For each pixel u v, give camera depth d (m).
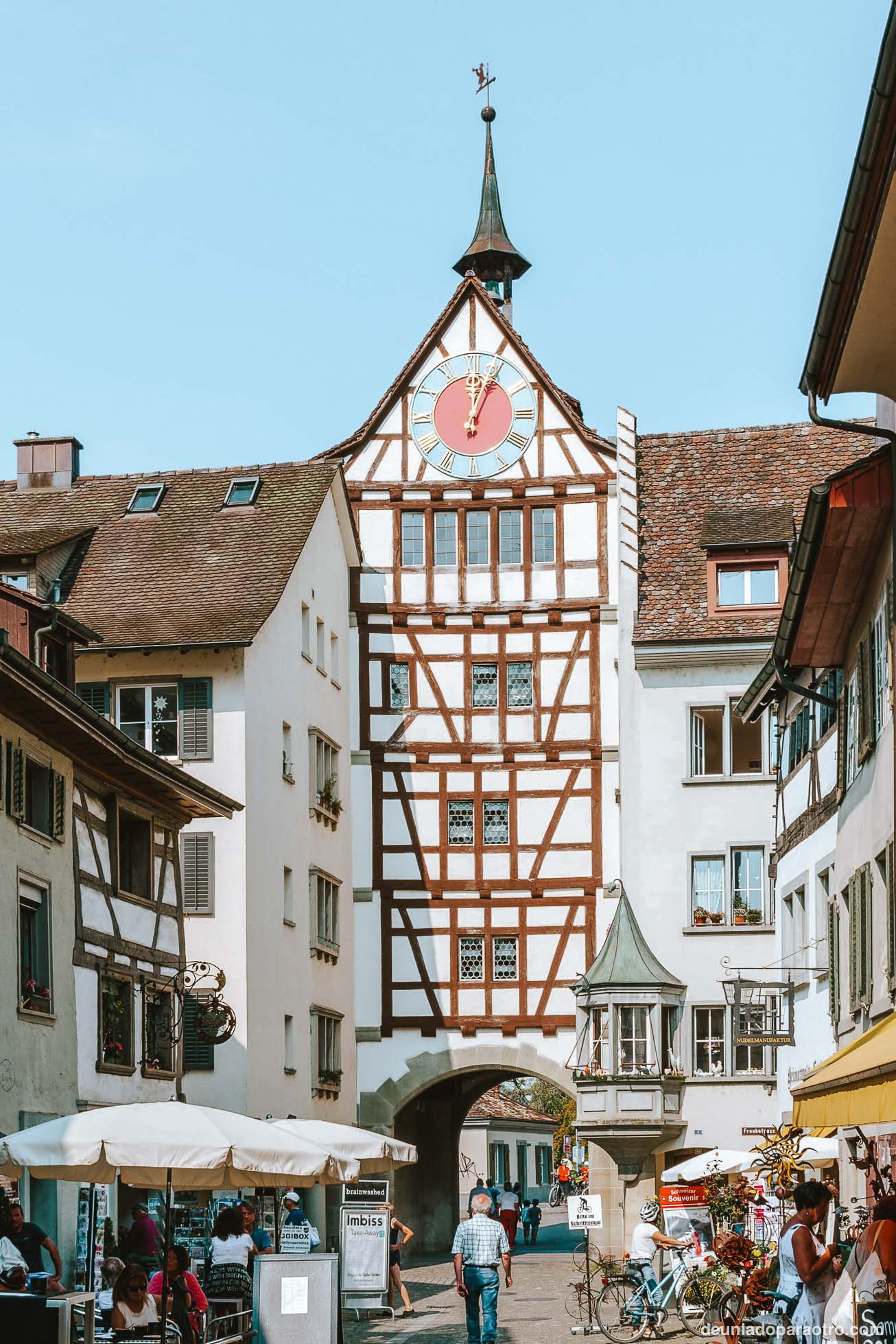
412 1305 29.55
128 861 28.48
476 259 49.97
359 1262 25.62
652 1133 37.22
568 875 41.28
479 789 41.78
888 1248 11.82
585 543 42.12
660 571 40.56
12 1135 16.50
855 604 22.19
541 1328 24.41
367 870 41.78
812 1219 14.19
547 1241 53.41
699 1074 38.06
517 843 41.53
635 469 41.59
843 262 14.67
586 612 41.91
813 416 17.75
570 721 41.75
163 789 28.50
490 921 41.38
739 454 42.88
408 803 41.84
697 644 39.03
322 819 39.72
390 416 43.06
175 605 36.72
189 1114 16.89
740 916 38.34
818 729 26.67
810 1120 14.07
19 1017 23.20
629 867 38.94
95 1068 26.00
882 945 20.81
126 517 40.41
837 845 24.45
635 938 38.38
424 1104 45.72
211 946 34.31
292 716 38.03
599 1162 37.91
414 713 42.09
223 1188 18.78
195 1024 31.48
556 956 41.06
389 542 42.59
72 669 29.95
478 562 42.44
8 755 23.19
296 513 39.50
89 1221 22.83
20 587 37.72
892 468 18.34
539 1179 79.00
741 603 39.34
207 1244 28.47
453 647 42.25
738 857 38.69
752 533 39.31
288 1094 36.44
